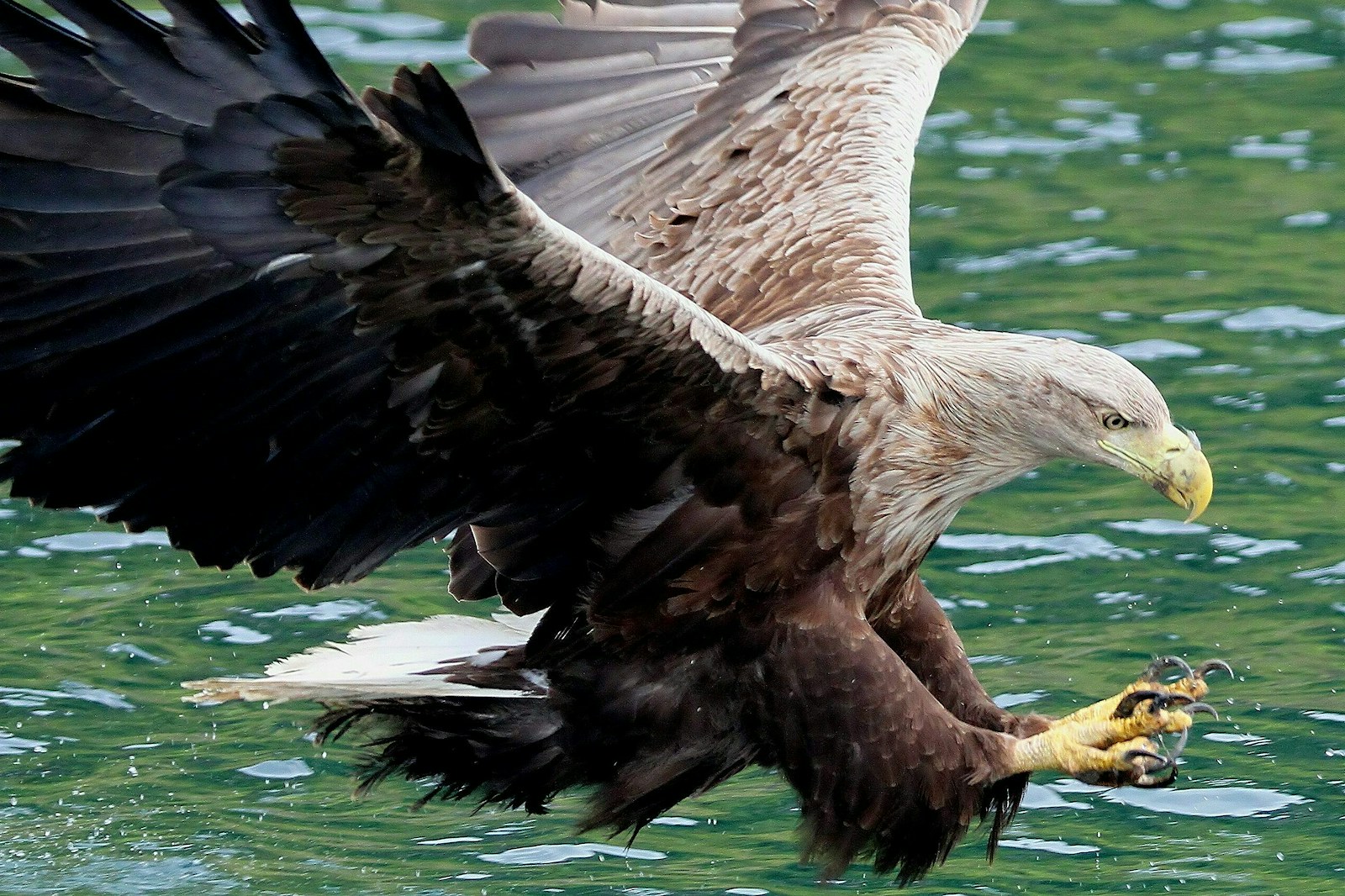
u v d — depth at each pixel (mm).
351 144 8273
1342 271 19031
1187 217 20328
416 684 9664
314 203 8531
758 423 9445
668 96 12180
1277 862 11359
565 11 12148
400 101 8000
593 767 10000
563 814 12141
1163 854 11508
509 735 9984
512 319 8906
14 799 11930
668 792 10055
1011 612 14016
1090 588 14305
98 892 11039
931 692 10625
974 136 22391
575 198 11867
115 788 12102
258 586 14445
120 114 8430
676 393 9250
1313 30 24922
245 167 8453
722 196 11742
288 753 12578
